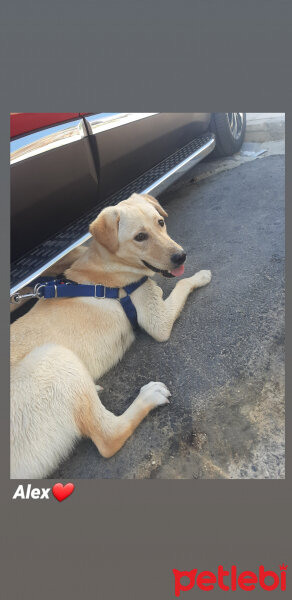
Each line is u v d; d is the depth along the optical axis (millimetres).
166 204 1367
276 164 1483
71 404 673
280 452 636
